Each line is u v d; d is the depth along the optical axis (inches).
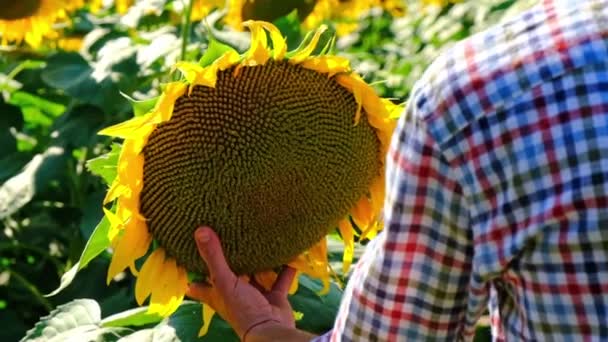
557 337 40.8
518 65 40.1
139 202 56.6
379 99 57.8
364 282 43.3
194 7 87.7
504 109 40.0
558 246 39.8
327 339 46.6
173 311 58.2
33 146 96.7
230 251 56.7
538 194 39.8
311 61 57.0
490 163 40.2
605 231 39.3
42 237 92.0
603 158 39.3
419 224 41.6
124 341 60.1
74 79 81.2
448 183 40.8
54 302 83.0
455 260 41.8
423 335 43.0
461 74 40.6
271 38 57.1
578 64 39.7
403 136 41.6
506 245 40.3
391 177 42.1
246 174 55.9
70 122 83.5
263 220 56.4
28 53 98.3
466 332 43.4
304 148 56.5
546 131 39.6
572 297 40.1
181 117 55.9
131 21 87.3
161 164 56.1
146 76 81.2
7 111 89.0
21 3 98.0
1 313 85.5
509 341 42.6
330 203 57.6
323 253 59.5
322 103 57.0
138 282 57.4
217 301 56.4
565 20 40.4
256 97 56.1
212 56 56.2
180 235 56.6
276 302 57.2
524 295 41.2
